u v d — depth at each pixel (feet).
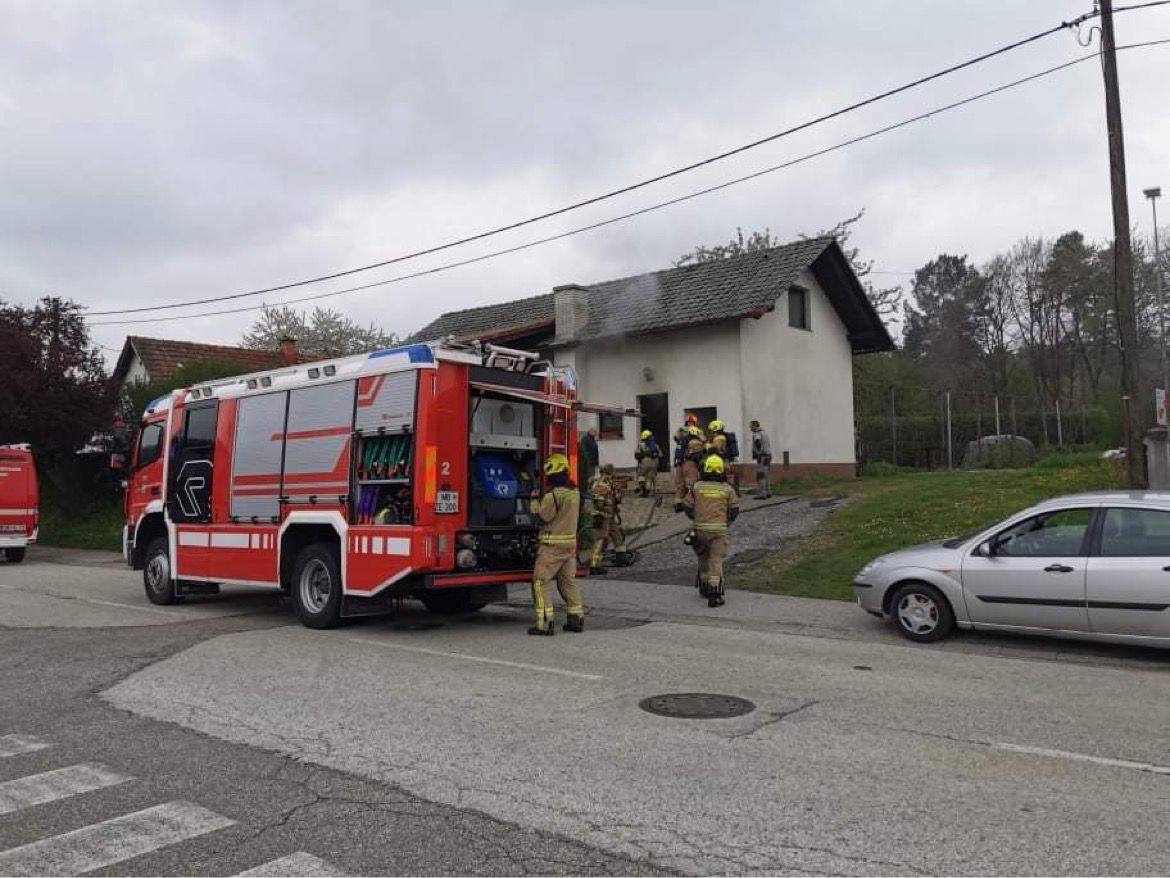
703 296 73.10
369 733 19.17
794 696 22.48
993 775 16.48
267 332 149.18
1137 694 22.95
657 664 26.45
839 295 81.30
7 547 65.77
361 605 31.99
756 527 53.31
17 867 12.82
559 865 12.72
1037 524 28.78
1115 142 39.93
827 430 79.97
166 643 30.09
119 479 87.97
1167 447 39.34
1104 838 13.60
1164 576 26.08
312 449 33.45
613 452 75.87
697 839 13.57
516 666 26.13
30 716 20.88
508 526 33.32
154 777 16.58
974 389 159.22
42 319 80.18
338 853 13.17
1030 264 163.02
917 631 30.14
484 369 32.30
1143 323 142.41
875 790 15.66
